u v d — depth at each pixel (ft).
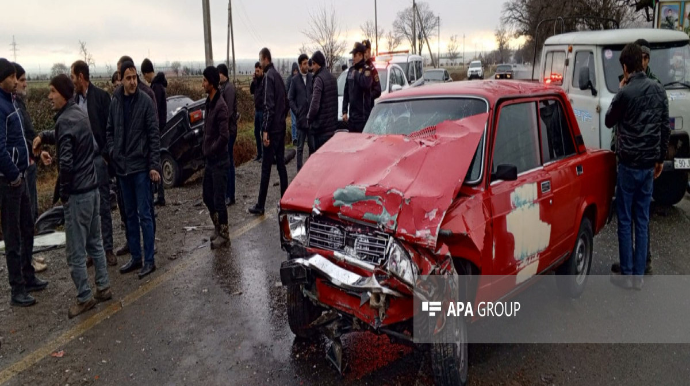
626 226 17.13
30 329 15.29
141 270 19.17
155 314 16.05
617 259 20.11
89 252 16.66
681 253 20.42
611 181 17.92
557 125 15.70
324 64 25.89
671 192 25.68
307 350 13.80
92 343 14.40
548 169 14.42
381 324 11.03
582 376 12.41
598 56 26.43
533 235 13.41
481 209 11.50
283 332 14.80
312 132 26.30
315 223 12.04
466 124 12.60
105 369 13.12
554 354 13.39
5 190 16.29
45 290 18.04
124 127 18.49
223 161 21.26
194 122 33.17
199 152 33.73
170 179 33.94
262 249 21.74
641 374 12.45
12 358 13.73
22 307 16.71
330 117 26.09
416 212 10.55
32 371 13.08
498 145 12.87
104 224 20.08
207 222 25.75
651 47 26.08
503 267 12.32
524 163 13.75
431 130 13.00
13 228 16.47
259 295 17.29
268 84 24.67
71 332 15.03
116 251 21.54
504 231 12.17
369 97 27.07
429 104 14.32
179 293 17.54
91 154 16.15
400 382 12.23
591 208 16.93
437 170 11.35
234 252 21.40
